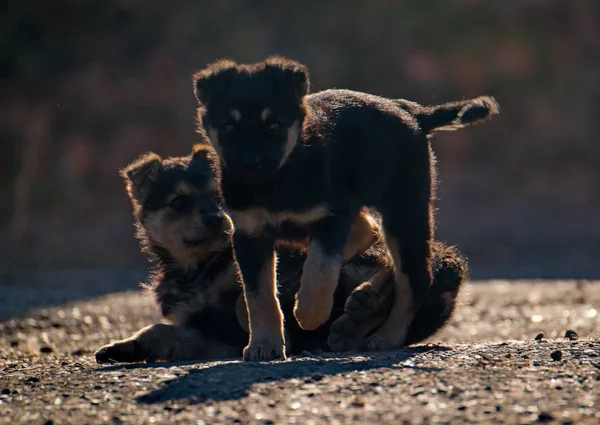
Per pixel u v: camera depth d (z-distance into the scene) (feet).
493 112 36.06
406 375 24.40
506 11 134.62
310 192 29.60
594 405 21.53
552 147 127.24
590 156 126.72
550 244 103.04
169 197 36.29
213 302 34.09
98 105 126.11
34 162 120.88
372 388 23.07
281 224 29.91
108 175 119.65
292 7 136.56
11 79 130.11
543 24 135.03
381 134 33.19
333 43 133.28
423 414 20.92
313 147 30.40
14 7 133.28
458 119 35.81
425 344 35.22
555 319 47.03
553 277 80.02
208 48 131.75
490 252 100.48
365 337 32.65
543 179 123.24
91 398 24.03
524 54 131.95
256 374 25.02
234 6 135.95
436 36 133.39
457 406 21.47
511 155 125.90
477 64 130.82
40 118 124.26
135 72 130.82
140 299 62.39
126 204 115.96
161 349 32.60
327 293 28.60
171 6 136.26
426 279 33.09
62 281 80.43
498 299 59.57
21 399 24.50
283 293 33.45
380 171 32.65
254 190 29.63
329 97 34.45
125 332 45.52
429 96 128.88
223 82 32.14
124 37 134.41
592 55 133.39
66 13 135.23
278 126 30.55
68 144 122.93
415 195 33.68
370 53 131.64
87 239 106.42
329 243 29.43
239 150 29.86
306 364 26.21
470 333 43.21
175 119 124.26
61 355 37.11
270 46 132.05
